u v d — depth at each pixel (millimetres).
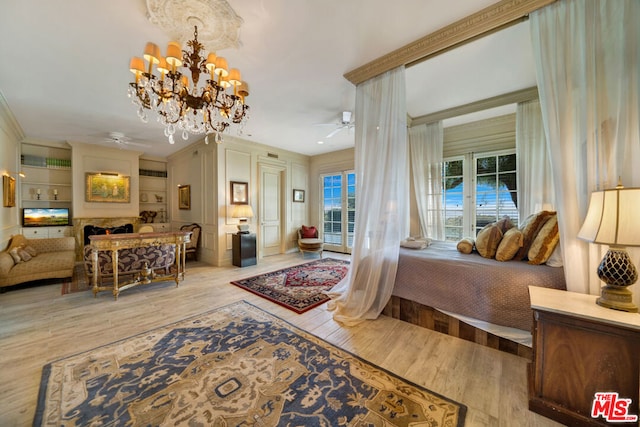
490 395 1587
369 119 2771
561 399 1396
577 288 1710
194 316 2744
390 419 1402
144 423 1364
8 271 3408
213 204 5191
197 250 5703
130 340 2227
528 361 1934
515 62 2543
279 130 4797
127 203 6109
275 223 6316
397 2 1808
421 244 3043
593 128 1620
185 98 2256
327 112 3875
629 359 1245
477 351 2076
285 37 2172
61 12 1843
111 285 3814
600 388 1304
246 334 2350
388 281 2633
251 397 1561
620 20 1538
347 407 1487
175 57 1951
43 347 2107
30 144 5211
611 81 1567
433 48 2227
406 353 2049
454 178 4301
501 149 3848
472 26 1997
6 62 2482
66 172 5703
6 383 1668
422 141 4004
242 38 2180
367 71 2658
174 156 6590
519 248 2312
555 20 1745
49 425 1346
